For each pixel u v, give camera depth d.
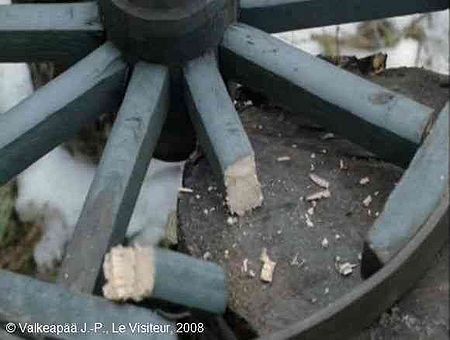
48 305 1.69
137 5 1.94
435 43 2.56
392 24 2.58
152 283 1.68
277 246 1.89
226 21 2.00
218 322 1.85
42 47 2.06
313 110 1.96
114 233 1.80
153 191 2.39
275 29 2.11
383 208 1.83
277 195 1.94
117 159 1.87
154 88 1.96
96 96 1.98
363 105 1.90
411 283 1.79
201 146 1.97
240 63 2.00
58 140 1.97
